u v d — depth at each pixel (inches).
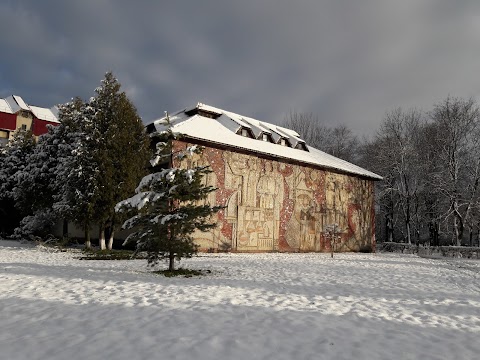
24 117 2336.4
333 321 314.5
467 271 813.9
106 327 271.7
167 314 313.3
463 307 397.7
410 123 1929.1
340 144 2588.6
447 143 1659.7
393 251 1651.1
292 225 1296.8
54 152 1189.1
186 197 553.6
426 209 1802.4
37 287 420.8
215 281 507.2
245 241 1155.9
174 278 521.7
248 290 445.4
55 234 1373.0
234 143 1141.1
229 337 255.0
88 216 951.6
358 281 570.6
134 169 982.4
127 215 954.1
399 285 545.0
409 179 1829.5
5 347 227.6
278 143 1392.7
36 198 1182.3
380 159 1902.1
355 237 1536.7
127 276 522.3
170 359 213.2
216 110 1364.4
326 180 1441.9
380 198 1946.4
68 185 989.8
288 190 1298.0
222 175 1120.2
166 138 583.8
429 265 922.1
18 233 1232.8
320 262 870.4
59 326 273.9
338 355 233.6
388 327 305.1
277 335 266.7
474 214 1625.2
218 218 1098.7
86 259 775.7
